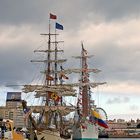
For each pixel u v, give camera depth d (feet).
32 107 626.23
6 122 437.58
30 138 529.86
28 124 536.01
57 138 554.87
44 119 627.46
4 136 427.33
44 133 537.24
